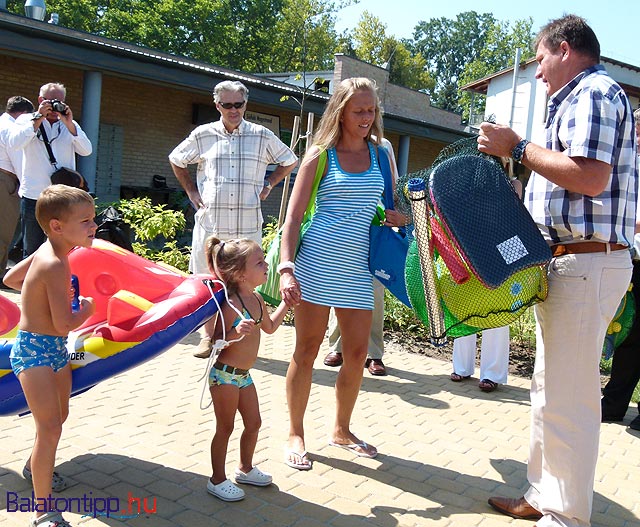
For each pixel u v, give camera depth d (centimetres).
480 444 451
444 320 348
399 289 391
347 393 410
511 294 320
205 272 601
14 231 798
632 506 374
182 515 328
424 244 338
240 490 348
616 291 310
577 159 284
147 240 1033
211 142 585
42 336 304
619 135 296
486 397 554
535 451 339
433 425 482
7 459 373
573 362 313
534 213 324
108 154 1597
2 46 1101
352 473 390
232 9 4012
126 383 519
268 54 4072
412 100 3111
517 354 701
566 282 313
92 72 1264
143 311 337
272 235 888
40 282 295
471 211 312
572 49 303
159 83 1414
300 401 396
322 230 385
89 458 383
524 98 3000
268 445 419
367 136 395
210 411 468
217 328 352
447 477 396
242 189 582
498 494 377
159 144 1716
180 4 3700
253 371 575
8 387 329
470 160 323
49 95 714
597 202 301
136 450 398
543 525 321
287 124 1889
